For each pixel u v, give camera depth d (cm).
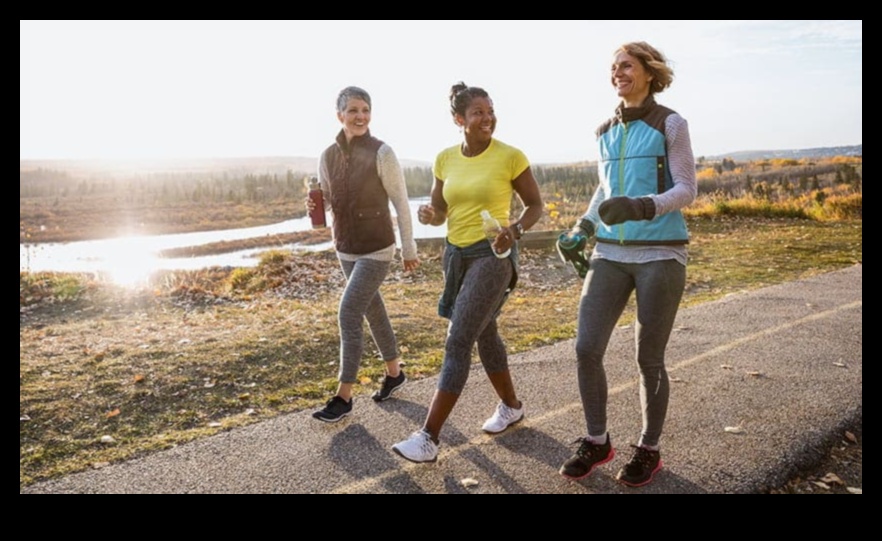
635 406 447
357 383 531
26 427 456
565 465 339
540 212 365
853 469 358
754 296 818
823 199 2042
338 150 436
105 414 482
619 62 321
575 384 500
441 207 391
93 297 1108
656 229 314
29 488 349
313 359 618
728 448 372
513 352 608
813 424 404
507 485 335
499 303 365
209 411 486
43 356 657
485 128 355
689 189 301
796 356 554
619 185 324
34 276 1288
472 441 392
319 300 1015
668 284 313
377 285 438
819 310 727
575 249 346
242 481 348
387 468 359
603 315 328
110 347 680
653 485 331
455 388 346
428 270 1208
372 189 427
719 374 511
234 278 1261
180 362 608
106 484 350
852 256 1171
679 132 308
